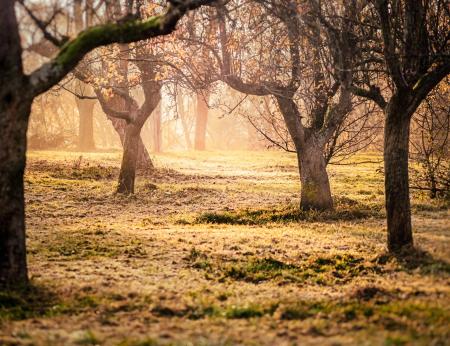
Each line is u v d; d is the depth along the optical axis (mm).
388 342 7352
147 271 12047
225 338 7902
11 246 10258
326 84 17141
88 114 57125
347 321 8711
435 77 12562
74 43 10289
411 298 9555
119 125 33125
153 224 18219
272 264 12641
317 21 13766
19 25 10789
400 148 12977
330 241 14820
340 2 13859
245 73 17891
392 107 12820
